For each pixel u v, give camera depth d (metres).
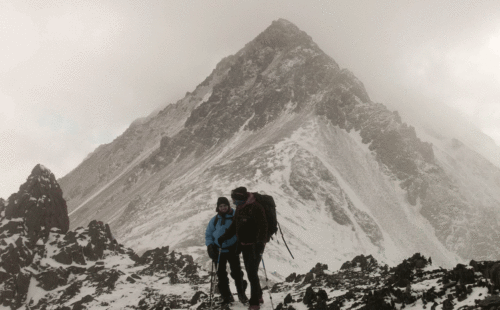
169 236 100.12
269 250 85.69
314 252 98.75
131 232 117.25
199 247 86.31
